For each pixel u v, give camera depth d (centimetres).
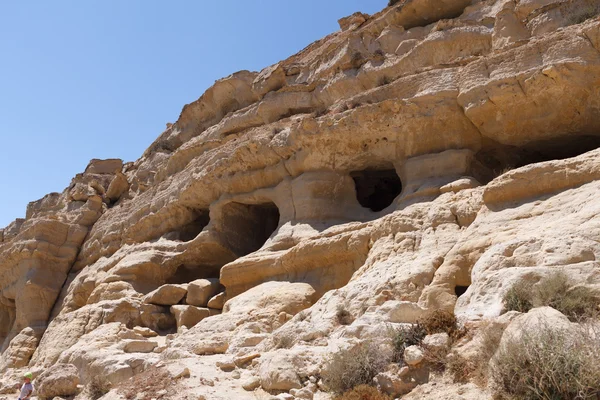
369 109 1655
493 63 1525
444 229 1277
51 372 1142
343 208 1745
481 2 2081
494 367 615
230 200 2036
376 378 734
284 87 2339
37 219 2855
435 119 1591
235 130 2492
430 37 1964
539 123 1473
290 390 797
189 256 2138
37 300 2662
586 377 558
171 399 832
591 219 937
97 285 2339
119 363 1095
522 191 1167
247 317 1405
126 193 3016
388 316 902
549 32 1614
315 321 1108
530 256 888
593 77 1382
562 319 632
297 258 1556
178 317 1761
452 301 1064
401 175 1653
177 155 2570
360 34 2280
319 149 1764
